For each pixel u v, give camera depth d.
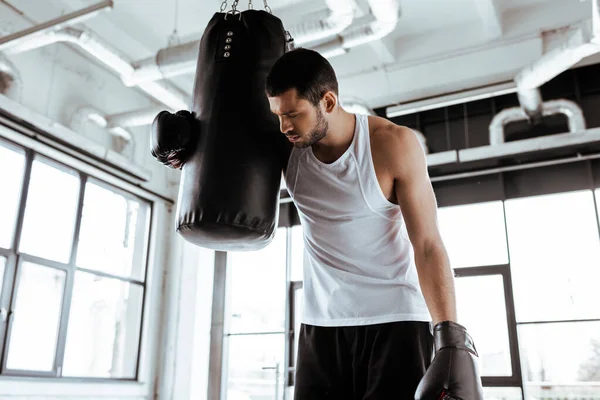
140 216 6.51
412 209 1.25
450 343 1.09
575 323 5.25
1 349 4.61
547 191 5.70
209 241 1.46
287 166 1.39
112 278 5.91
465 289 5.71
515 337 5.37
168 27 5.66
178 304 6.49
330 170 1.29
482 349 5.47
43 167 5.23
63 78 5.54
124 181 6.07
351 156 1.26
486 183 5.93
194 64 4.55
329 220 1.34
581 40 4.32
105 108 5.99
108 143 6.02
